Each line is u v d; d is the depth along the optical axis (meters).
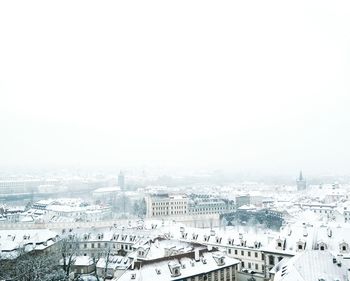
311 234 160.75
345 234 153.50
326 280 102.25
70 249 176.25
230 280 151.00
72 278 162.50
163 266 133.50
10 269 155.62
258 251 169.88
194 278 137.00
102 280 161.62
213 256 150.25
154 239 176.12
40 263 155.62
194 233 199.00
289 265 113.12
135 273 127.00
